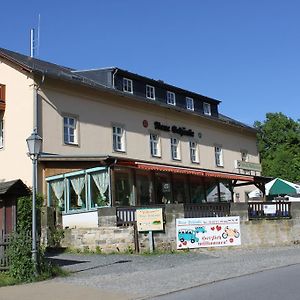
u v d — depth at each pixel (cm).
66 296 1119
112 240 2034
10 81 2750
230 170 4075
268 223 2381
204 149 3822
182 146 3606
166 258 1886
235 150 4200
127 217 2072
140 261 1786
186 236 2147
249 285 1208
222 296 1067
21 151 2636
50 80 2714
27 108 2644
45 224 2217
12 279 1320
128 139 3161
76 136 2822
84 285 1263
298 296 1023
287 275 1356
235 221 2278
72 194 2356
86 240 2084
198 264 1697
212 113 4081
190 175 2909
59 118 2733
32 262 1367
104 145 2980
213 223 2219
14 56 2959
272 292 1087
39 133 2617
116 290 1187
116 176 2405
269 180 3234
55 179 2470
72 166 2428
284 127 7012
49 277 1389
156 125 3403
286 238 2428
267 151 7006
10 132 2712
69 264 1702
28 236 1410
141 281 1317
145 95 3453
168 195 2734
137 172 2541
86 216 2219
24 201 2145
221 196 3098
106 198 2211
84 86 2878
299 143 6919
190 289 1193
